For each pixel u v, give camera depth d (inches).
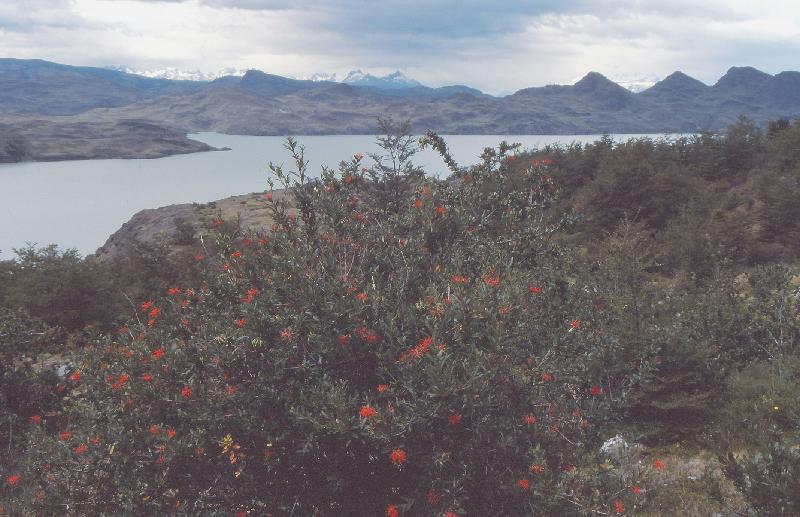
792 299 511.2
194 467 198.8
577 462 225.9
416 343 203.9
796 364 413.7
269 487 206.7
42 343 514.0
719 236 1179.9
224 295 248.8
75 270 769.6
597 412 261.1
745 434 353.1
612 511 202.8
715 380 401.7
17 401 390.3
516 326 208.8
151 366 211.8
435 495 182.4
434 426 191.2
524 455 199.3
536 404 219.8
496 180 319.9
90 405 225.5
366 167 299.4
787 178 1389.0
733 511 231.8
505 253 277.3
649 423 376.5
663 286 545.6
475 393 181.5
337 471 201.0
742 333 488.4
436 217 261.9
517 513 194.5
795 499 187.2
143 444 200.1
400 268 246.4
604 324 396.2
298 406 193.9
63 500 223.3
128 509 192.2
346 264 241.4
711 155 2134.6
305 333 208.4
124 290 810.2
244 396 195.9
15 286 837.2
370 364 208.1
